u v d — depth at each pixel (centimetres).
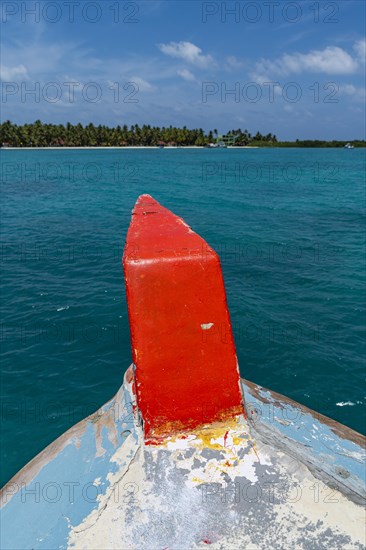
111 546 178
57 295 1189
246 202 2972
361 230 2045
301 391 762
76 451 231
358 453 230
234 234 1972
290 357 855
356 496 195
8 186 3928
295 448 215
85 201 3016
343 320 1020
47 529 188
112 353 876
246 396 252
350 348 891
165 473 200
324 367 824
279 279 1317
